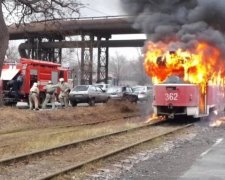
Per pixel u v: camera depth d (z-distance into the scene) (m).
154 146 15.29
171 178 10.04
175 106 22.80
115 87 46.12
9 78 33.72
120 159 12.53
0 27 26.69
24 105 30.94
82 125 22.64
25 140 16.14
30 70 34.22
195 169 11.12
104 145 15.28
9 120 21.50
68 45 59.78
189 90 22.69
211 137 18.02
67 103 32.03
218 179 9.93
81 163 11.02
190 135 18.70
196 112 22.86
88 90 36.50
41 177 9.64
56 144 15.02
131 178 10.10
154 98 23.33
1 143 15.32
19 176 10.09
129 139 16.94
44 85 35.44
